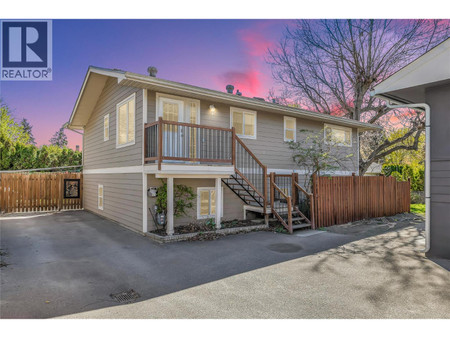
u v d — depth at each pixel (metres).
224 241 7.56
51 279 4.77
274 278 4.82
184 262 5.75
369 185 11.66
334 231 9.02
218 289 4.36
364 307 3.75
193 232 8.10
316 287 4.42
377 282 4.62
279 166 11.62
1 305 3.79
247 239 7.80
